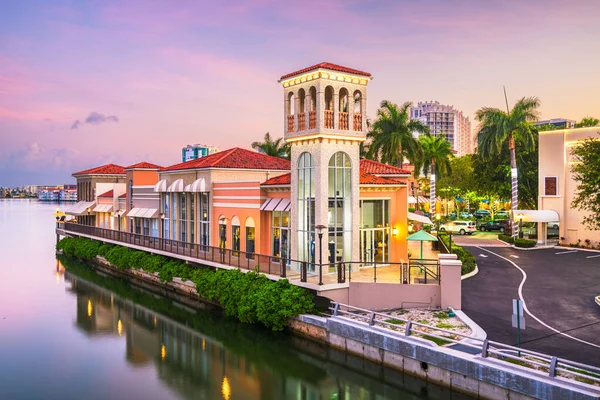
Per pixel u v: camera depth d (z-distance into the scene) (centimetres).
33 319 3584
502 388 1781
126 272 5175
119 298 4225
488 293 2995
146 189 5462
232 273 3225
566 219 5122
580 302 2775
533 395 1681
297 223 3228
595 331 2270
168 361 2672
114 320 3534
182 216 4706
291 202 3262
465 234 6569
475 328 2289
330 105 3341
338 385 2266
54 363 2673
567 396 1594
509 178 6662
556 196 5169
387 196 3434
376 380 2270
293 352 2628
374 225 3400
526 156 6631
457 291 2653
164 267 4225
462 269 3519
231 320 3191
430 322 2453
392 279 2891
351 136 3106
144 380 2416
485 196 8319
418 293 2725
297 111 3200
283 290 2802
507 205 10350
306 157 3164
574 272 3631
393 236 3472
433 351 2020
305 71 3064
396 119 6019
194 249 3947
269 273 3050
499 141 5456
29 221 16112
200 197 4375
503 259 4262
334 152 3075
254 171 4284
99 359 2731
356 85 3142
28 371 2556
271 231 3600
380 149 6184
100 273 5497
